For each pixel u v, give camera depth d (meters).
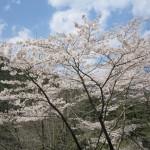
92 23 6.29
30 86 7.16
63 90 8.27
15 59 6.18
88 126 8.80
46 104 7.66
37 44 6.16
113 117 11.55
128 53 6.68
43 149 10.72
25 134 11.59
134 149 11.01
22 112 7.51
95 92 8.47
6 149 11.60
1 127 12.42
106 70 7.94
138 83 8.61
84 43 6.29
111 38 6.62
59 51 6.33
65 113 9.35
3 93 7.07
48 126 11.30
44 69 6.95
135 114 11.30
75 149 11.31
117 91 8.88
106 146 10.48
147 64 7.79
